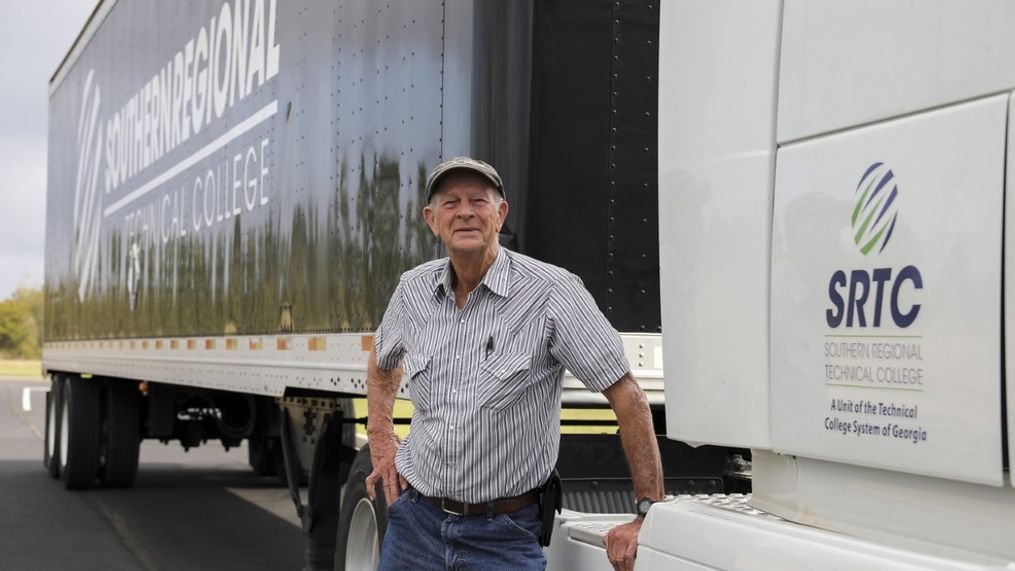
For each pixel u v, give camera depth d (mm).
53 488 12297
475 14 4320
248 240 6848
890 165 2256
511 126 4258
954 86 2131
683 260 2855
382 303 4934
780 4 2584
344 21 5508
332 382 5426
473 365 3215
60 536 9219
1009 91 2033
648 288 4406
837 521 2404
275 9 6508
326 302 5566
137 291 9867
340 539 5160
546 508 3303
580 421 4469
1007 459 2012
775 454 2602
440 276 3375
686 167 2855
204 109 7910
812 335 2436
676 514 2734
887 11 2287
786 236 2520
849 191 2354
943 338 2123
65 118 13891
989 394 2035
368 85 5219
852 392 2326
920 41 2209
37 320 106500
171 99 8852
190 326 8148
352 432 5977
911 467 2184
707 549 2600
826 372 2396
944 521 2160
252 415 10805
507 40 4277
